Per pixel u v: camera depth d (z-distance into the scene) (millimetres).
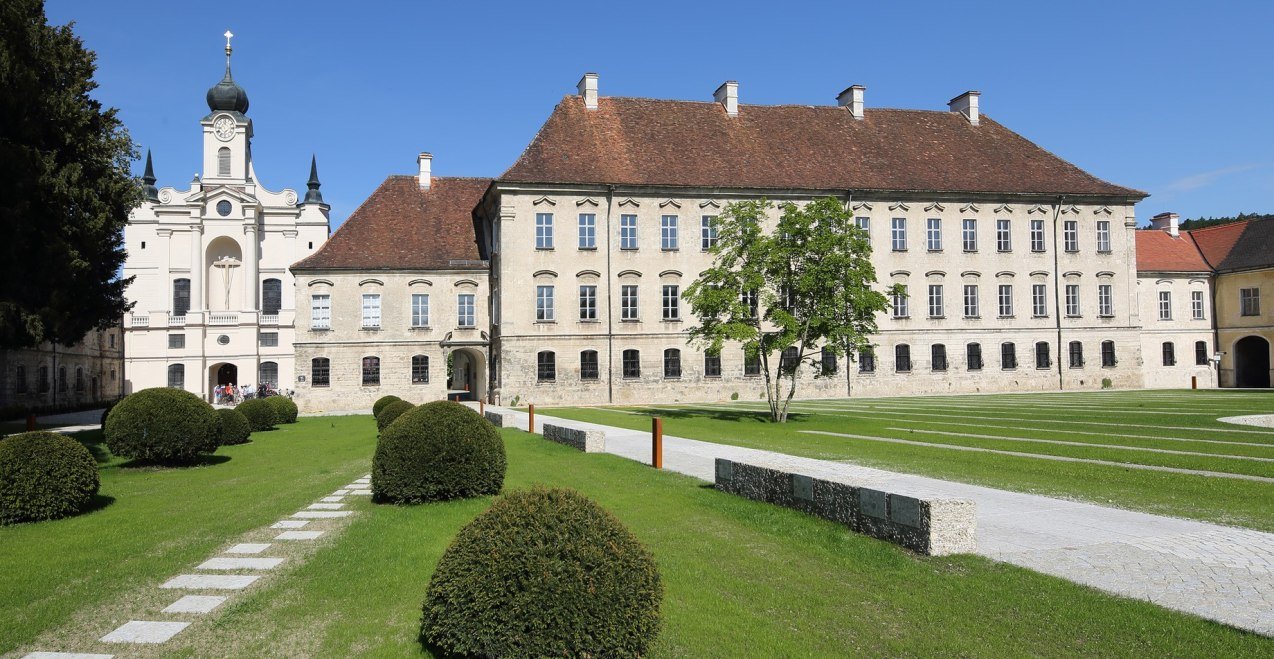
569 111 55938
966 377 57812
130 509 15734
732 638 7574
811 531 11539
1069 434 24969
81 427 39875
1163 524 11820
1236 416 30266
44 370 55625
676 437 27188
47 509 14445
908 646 7281
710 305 34000
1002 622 7770
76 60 31578
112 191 32250
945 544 10000
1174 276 66812
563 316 51562
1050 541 10789
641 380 52500
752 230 34781
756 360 35344
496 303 53781
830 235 33875
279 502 15781
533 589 6695
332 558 11000
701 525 12383
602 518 7277
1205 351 67312
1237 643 7039
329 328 54250
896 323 56750
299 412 53406
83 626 8500
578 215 52062
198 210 67938
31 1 29281
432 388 55156
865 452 21344
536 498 7410
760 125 59062
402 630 8102
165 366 65500
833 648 7301
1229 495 14156
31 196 28203
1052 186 60062
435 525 12906
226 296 69812
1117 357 60812
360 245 55750
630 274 52531
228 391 63000
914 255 57125
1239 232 68062
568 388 51406
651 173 53219
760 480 13984
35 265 28969
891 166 58156
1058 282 59875
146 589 9828
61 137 30047
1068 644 7203
